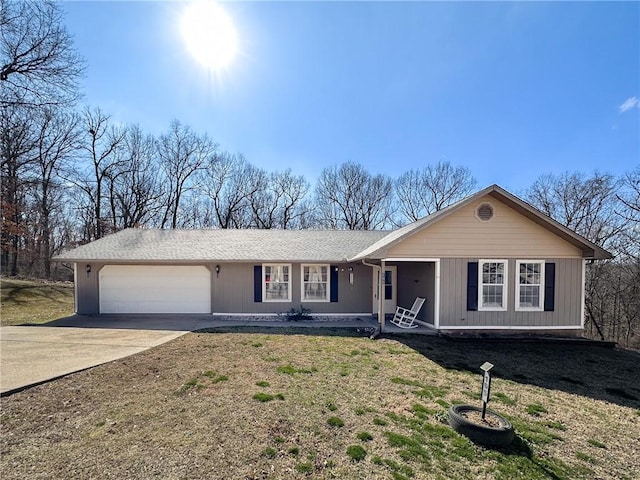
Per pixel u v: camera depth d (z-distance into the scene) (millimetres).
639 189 18359
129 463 3375
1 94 16016
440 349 8859
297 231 16688
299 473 3305
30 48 15930
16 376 5805
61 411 4562
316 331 10547
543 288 10656
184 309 13422
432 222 10258
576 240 10406
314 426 4289
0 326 11008
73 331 10156
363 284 13531
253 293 13305
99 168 27031
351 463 3508
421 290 11820
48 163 24703
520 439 4211
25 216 23969
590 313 19844
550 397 5859
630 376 7234
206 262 12922
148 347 8102
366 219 34219
